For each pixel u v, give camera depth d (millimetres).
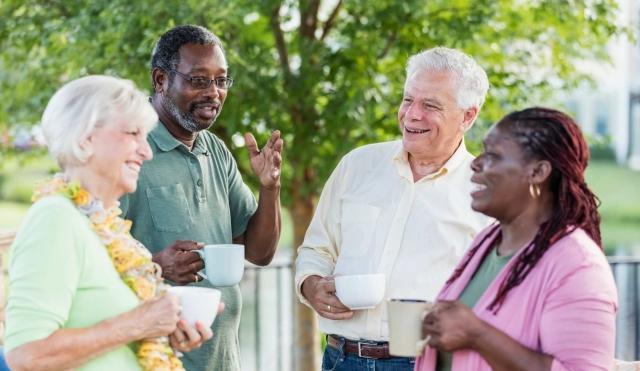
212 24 3865
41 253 1863
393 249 2689
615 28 4254
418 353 1911
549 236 1811
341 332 2713
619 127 22594
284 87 4164
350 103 3947
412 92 2689
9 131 4809
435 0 4285
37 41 4246
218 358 2723
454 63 2676
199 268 2475
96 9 3959
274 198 2863
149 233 2650
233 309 2764
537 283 1799
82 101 1954
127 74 3926
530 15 4441
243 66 4004
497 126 1882
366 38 4168
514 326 1810
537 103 4688
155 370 1975
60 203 1912
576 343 1720
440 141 2682
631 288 7789
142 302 1959
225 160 2916
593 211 1873
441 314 1793
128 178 2016
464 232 2699
